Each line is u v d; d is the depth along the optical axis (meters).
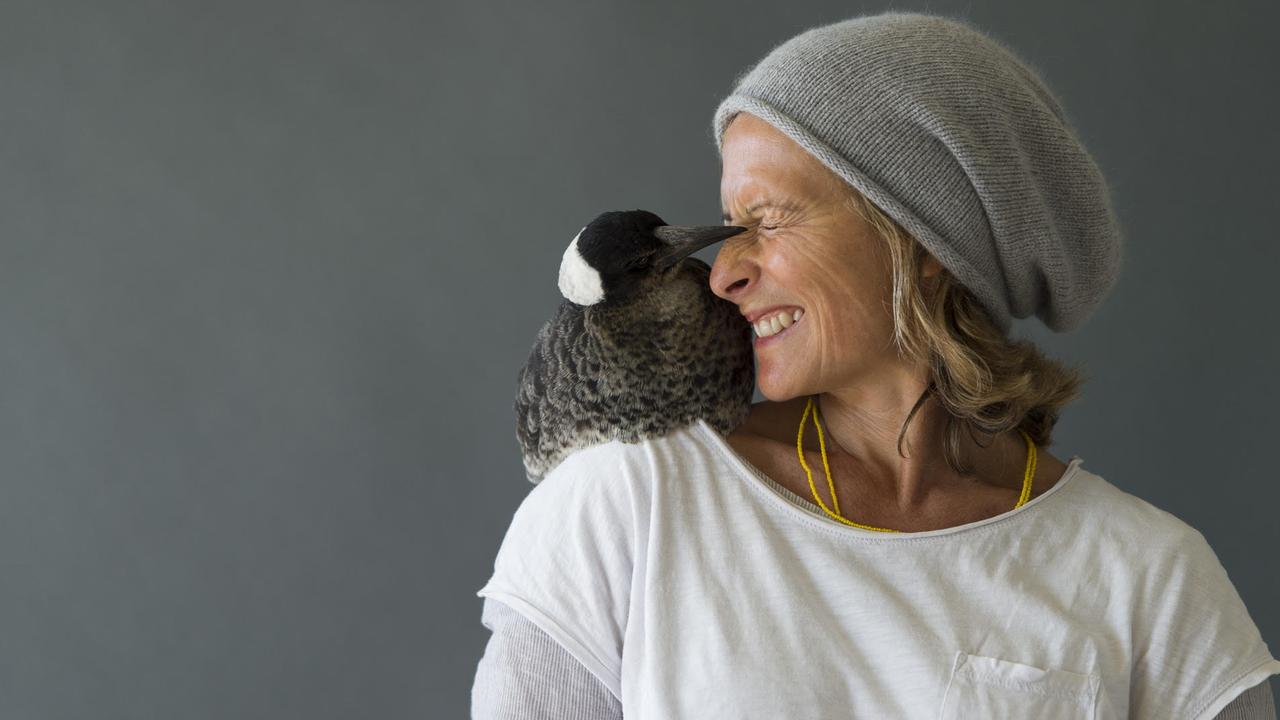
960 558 0.99
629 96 2.21
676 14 2.21
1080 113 2.13
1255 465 2.14
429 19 2.21
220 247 2.22
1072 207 1.04
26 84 2.19
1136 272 2.14
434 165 2.22
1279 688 2.15
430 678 2.27
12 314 2.21
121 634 2.24
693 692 0.93
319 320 2.23
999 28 2.14
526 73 2.21
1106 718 0.94
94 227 2.21
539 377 1.18
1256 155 2.11
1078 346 2.16
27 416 2.22
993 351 1.03
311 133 2.21
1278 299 2.12
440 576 2.26
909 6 2.17
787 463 1.05
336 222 2.22
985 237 0.98
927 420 1.05
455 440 2.25
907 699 0.93
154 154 2.21
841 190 0.98
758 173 1.00
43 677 2.24
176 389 2.22
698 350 1.07
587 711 0.96
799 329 1.02
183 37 2.20
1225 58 2.11
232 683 2.26
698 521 0.99
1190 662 0.98
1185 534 1.04
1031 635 0.96
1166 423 2.15
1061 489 1.05
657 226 1.12
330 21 2.21
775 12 2.20
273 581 2.25
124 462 2.23
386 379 2.24
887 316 1.01
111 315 2.22
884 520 1.03
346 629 2.26
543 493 1.04
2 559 2.22
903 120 0.95
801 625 0.94
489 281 2.23
